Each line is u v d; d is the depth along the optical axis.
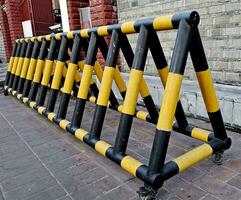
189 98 2.81
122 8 4.00
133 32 1.90
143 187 1.58
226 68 2.84
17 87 4.55
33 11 7.63
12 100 4.57
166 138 1.53
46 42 3.53
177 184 1.73
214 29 2.86
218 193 1.61
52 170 2.01
